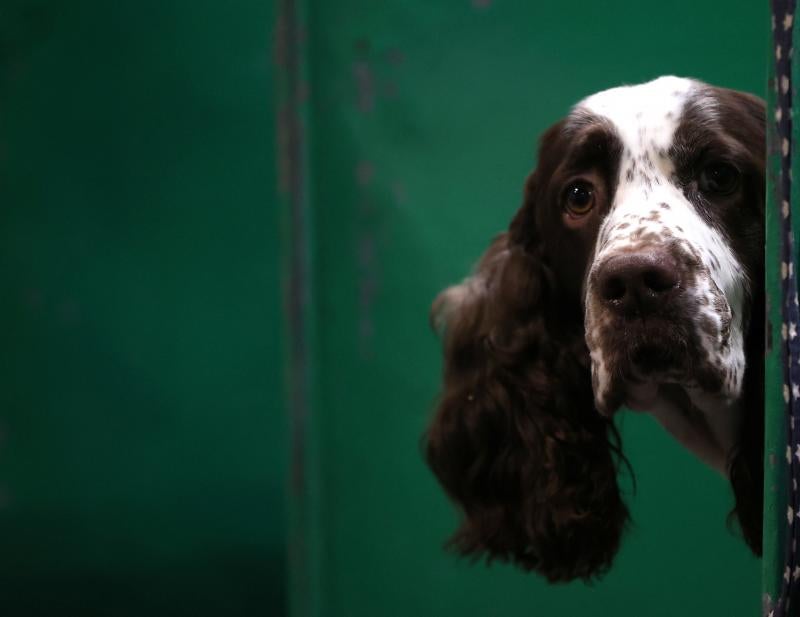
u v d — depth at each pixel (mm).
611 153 1875
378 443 3475
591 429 2107
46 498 4008
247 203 3928
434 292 3369
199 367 3963
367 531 3482
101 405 4027
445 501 3414
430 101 3322
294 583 3537
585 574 2111
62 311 4043
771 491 1455
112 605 3953
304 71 3471
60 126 3994
